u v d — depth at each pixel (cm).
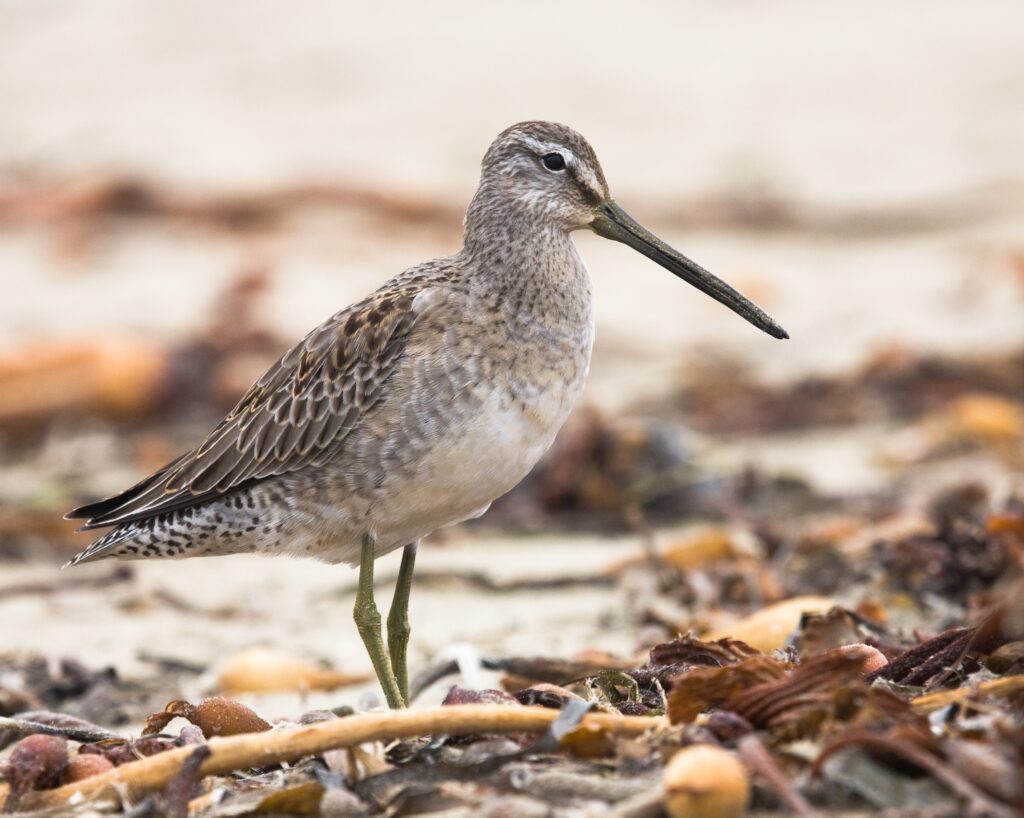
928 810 589
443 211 2533
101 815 654
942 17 3494
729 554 1180
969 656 729
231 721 742
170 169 2764
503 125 2984
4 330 1945
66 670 1023
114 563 1254
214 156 2836
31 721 805
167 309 2028
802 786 610
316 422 867
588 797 630
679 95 3109
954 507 1191
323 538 885
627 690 771
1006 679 668
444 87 3203
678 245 2450
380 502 861
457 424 845
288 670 998
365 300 888
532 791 638
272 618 1151
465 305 856
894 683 712
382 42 3478
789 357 1848
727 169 2709
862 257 2328
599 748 665
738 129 2914
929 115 2925
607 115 3019
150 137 2952
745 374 1773
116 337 1791
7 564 1321
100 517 932
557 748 665
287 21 3628
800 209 2533
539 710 675
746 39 3434
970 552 1066
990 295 2048
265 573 1258
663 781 616
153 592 1209
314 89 3219
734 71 3238
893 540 1116
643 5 3688
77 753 713
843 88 3095
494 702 725
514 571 1210
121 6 3756
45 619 1163
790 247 2420
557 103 3092
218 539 906
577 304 881
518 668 916
